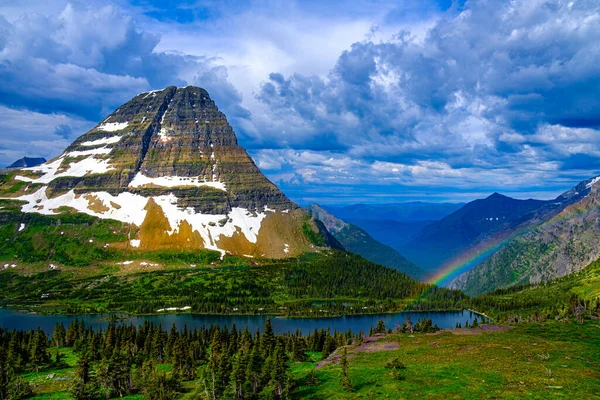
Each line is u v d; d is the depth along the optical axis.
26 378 155.50
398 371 115.75
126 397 135.50
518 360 119.25
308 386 117.75
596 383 97.94
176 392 135.00
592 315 198.62
